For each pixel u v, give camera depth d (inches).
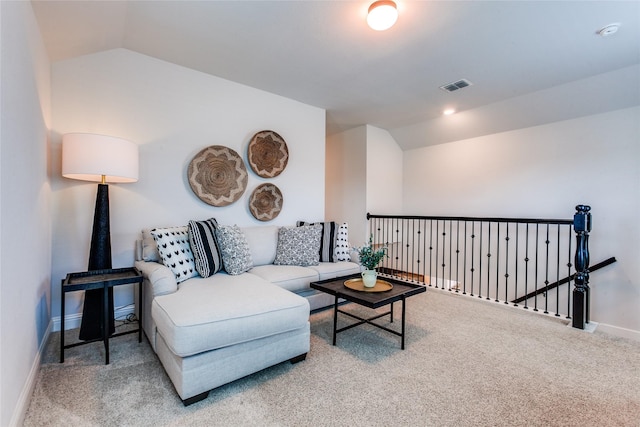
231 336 63.2
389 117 172.2
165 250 87.0
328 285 96.7
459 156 183.2
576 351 86.1
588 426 56.6
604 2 75.0
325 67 112.5
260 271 107.2
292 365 76.4
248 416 57.5
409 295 87.7
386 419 57.3
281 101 142.2
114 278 79.4
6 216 48.0
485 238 171.6
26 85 61.1
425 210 199.9
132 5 78.0
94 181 97.5
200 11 80.7
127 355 78.9
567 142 141.5
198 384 60.5
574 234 139.6
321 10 79.8
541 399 64.2
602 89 121.2
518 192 158.6
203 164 117.3
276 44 96.9
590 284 135.2
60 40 82.7
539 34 89.0
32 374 63.7
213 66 113.2
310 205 155.3
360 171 192.9
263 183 137.1
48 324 87.0
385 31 88.5
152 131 107.9
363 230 190.9
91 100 97.0
